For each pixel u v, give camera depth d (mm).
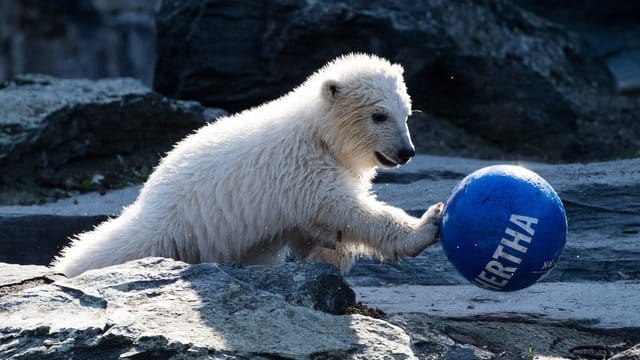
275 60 23406
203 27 23609
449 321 9867
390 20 23609
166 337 7988
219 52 23641
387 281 12164
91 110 19750
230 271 9305
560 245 8703
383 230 9977
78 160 19812
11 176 18500
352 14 23250
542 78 25656
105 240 10602
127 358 7887
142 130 20609
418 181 16625
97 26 46344
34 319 8445
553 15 42812
